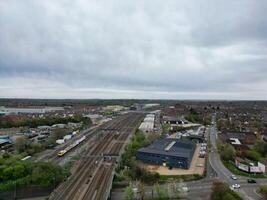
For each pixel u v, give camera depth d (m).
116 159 171.75
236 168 166.00
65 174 133.12
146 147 192.25
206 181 141.50
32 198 112.75
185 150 183.88
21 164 135.00
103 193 113.44
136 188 123.38
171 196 117.62
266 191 120.50
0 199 111.06
